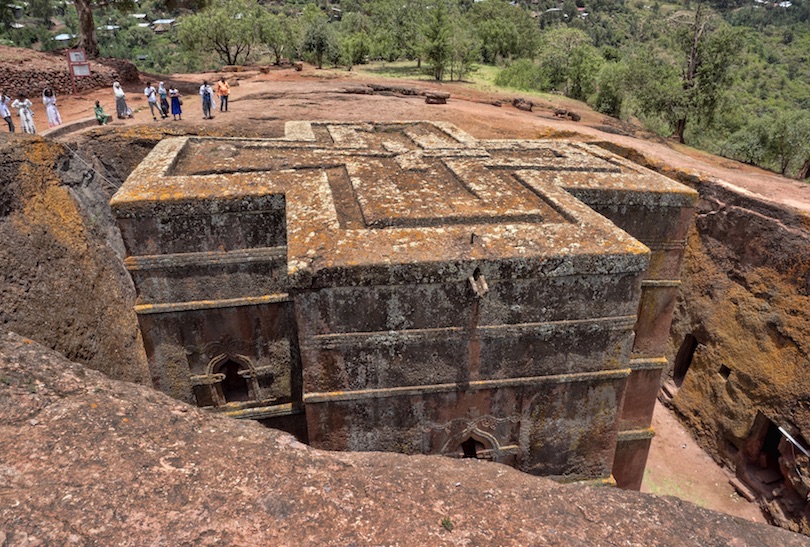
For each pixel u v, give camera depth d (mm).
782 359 10719
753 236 11688
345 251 6035
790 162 24422
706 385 12500
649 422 9586
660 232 8633
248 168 8891
